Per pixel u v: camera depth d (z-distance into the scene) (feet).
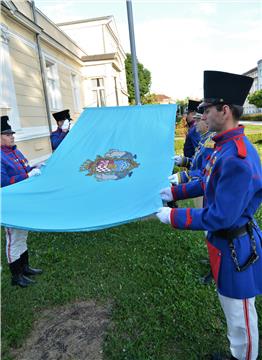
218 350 7.03
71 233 13.96
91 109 13.75
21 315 8.63
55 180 9.96
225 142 5.12
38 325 8.29
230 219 4.71
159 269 10.46
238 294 5.27
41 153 27.04
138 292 9.34
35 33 26.76
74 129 12.94
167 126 12.48
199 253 11.35
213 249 5.53
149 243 12.53
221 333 7.52
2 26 20.61
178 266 10.55
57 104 33.50
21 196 8.76
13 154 10.89
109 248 12.27
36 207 8.17
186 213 5.19
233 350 5.82
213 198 5.24
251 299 5.44
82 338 7.73
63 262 11.34
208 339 7.37
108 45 59.41
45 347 7.52
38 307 9.01
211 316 8.08
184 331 7.59
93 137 12.36
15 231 9.73
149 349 7.18
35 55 26.94
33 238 13.67
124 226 14.40
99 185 9.46
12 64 22.47
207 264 10.57
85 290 9.62
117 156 11.29
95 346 7.46
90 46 56.65
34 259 11.62
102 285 9.80
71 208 8.14
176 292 9.20
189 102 13.69
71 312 8.73
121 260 11.28
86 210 7.98
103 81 47.47
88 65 46.47
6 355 7.30
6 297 9.46
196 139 13.17
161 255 11.45
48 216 7.64
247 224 5.34
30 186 9.47
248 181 4.64
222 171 4.80
